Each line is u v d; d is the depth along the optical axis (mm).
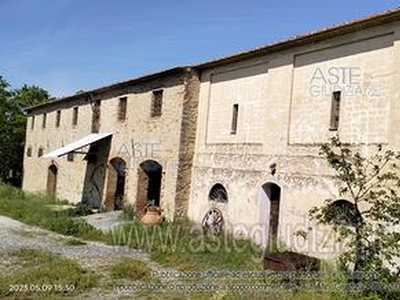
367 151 11305
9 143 39875
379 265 8711
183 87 17391
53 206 22609
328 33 12430
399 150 10523
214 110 16906
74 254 12336
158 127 18609
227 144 16016
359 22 11547
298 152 13180
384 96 11156
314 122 12914
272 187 14430
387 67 11180
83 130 24625
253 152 14844
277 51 14289
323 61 12875
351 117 11930
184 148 17328
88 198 23250
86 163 23844
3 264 10766
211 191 16500
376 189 10523
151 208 17344
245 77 15672
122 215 19234
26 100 41344
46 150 29250
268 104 14461
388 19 11047
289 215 13156
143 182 19531
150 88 19438
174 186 17250
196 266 11445
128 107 20859
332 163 10133
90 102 24219
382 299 8539
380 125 11164
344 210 10000
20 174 40531
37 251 12000
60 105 27953
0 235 14406
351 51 12125
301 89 13453
